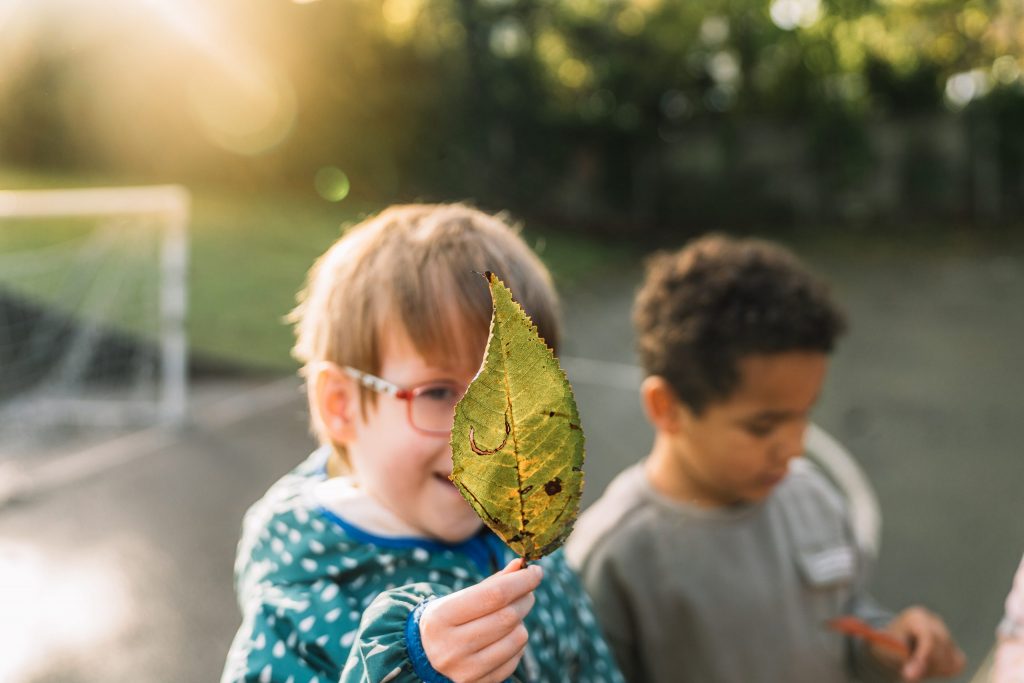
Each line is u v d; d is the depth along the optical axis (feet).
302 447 19.98
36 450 19.49
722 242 6.18
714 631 5.50
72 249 27.17
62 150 46.78
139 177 47.96
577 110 65.41
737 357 5.21
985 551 15.72
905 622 5.62
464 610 2.53
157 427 20.90
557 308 4.13
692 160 66.69
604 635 5.58
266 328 27.76
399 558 3.67
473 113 57.82
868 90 65.31
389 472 3.66
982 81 65.00
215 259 34.06
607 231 62.54
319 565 3.66
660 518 5.69
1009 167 62.49
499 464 1.99
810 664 5.63
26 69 45.14
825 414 24.25
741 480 5.51
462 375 3.68
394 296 3.68
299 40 49.16
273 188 50.90
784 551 5.74
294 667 3.46
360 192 53.01
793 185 65.62
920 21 64.64
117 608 13.67
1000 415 23.84
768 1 64.95
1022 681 4.37
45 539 15.72
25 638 12.82
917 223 62.80
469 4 57.26
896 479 19.34
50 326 24.07
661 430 5.80
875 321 36.40
